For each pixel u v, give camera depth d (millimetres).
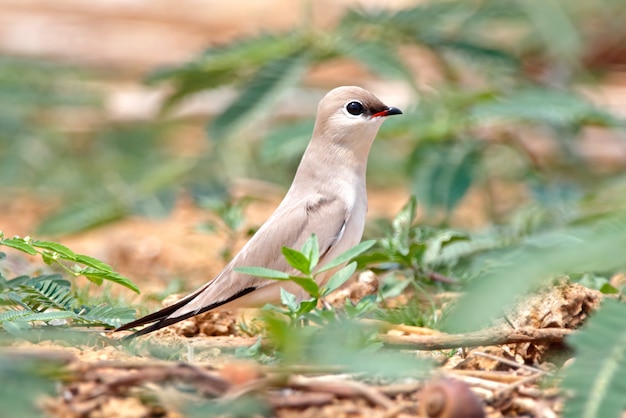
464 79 17469
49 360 6895
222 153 17500
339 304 9945
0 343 7957
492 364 7891
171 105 15336
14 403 6176
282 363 7398
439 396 6453
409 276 10812
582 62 20672
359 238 10180
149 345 8125
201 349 8281
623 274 10523
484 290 6648
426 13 14820
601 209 12391
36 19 20703
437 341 8023
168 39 20750
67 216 15320
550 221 13102
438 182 14195
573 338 6902
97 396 6660
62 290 8961
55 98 19406
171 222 17719
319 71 20656
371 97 10383
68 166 19250
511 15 15852
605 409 6348
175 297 10180
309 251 8211
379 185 19797
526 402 6984
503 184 18859
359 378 7281
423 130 14305
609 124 13922
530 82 15852
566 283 8555
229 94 20156
